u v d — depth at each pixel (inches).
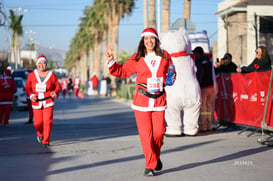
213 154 291.3
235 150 306.8
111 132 437.7
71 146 339.6
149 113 226.7
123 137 391.9
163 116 228.7
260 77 372.2
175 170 241.1
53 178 225.1
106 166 254.7
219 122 458.6
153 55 229.9
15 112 819.4
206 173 231.8
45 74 345.7
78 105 997.2
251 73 388.2
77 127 494.3
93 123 543.8
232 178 219.5
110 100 1243.8
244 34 1628.9
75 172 239.1
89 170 243.8
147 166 226.7
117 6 1754.4
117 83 1678.2
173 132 387.5
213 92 421.7
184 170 240.5
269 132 378.9
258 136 388.8
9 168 252.8
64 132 442.9
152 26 1024.9
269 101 355.6
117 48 1781.5
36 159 283.0
